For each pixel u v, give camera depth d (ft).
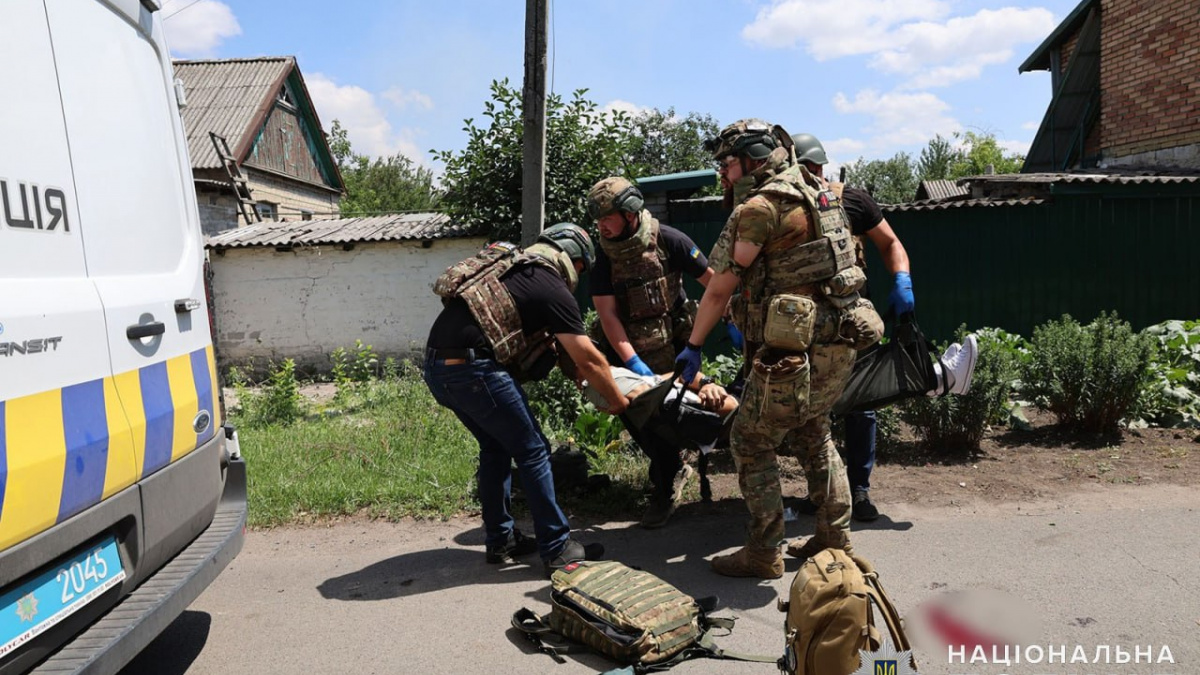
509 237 34.35
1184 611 9.75
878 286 29.14
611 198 12.48
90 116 8.31
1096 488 14.55
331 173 78.54
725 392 12.19
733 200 11.82
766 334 10.31
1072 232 28.55
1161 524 12.58
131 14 9.32
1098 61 42.14
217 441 10.17
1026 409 20.24
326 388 34.27
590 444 18.03
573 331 11.30
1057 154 45.47
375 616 10.68
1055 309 28.73
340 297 37.52
